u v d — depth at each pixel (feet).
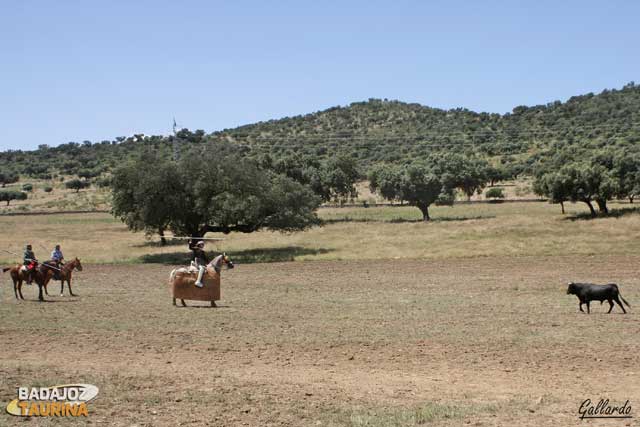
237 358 52.16
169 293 97.71
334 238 200.64
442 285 102.53
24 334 62.95
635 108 552.00
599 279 104.47
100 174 602.44
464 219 252.83
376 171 301.02
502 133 553.64
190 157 165.78
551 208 282.36
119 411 37.19
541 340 57.16
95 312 77.15
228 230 173.37
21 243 211.61
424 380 44.78
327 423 34.91
